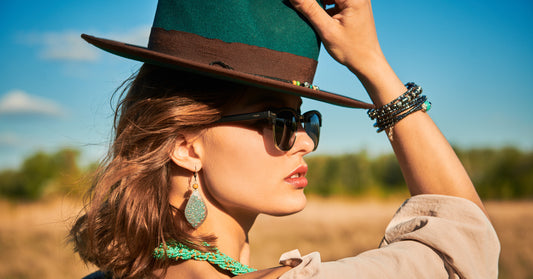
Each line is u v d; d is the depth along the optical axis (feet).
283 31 3.90
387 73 4.09
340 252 37.17
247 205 4.04
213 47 3.84
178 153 4.10
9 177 112.06
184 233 3.97
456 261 3.34
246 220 4.42
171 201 4.24
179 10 3.93
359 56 4.06
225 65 3.80
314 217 70.74
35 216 77.92
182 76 4.01
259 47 3.84
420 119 4.05
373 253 3.43
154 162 4.00
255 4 3.85
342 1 4.04
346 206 106.22
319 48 4.15
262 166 4.01
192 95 3.97
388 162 126.41
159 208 4.07
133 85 4.35
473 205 3.70
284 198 4.09
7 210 95.14
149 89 4.14
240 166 3.99
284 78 3.89
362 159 126.93
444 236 3.44
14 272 29.66
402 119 4.07
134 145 4.11
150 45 4.12
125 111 4.36
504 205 94.32
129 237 3.95
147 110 4.01
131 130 4.07
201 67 3.55
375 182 126.21
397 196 122.72
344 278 3.09
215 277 3.91
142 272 3.94
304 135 4.27
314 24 4.00
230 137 3.98
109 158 4.58
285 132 4.02
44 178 110.01
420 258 3.36
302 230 51.55
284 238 44.96
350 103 3.99
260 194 4.02
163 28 3.99
